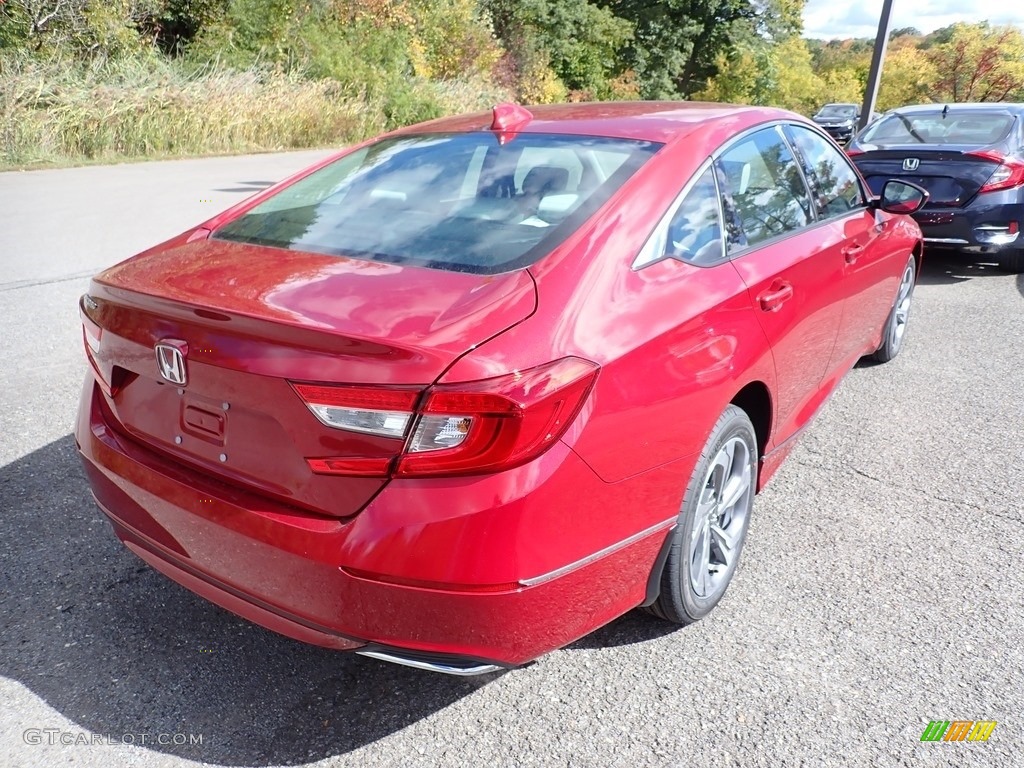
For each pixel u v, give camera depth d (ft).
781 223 10.09
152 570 9.62
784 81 175.63
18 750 6.97
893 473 12.57
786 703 7.72
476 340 6.04
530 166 8.60
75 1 60.90
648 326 7.09
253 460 6.55
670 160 8.46
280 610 6.61
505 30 112.37
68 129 49.78
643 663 8.25
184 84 58.39
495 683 7.98
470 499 5.89
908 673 8.15
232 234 8.70
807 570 9.95
